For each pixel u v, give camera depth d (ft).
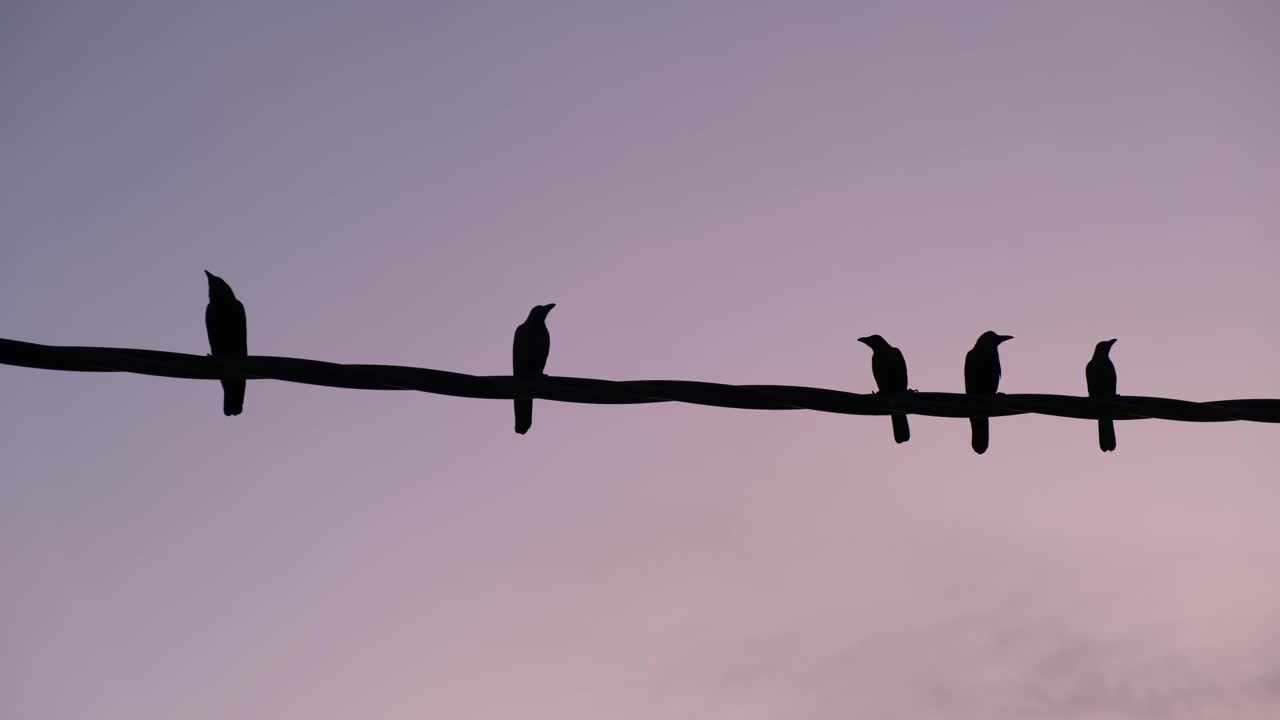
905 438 29.50
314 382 20.72
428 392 21.15
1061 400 23.38
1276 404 23.73
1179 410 23.44
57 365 19.61
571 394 21.67
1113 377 28.78
